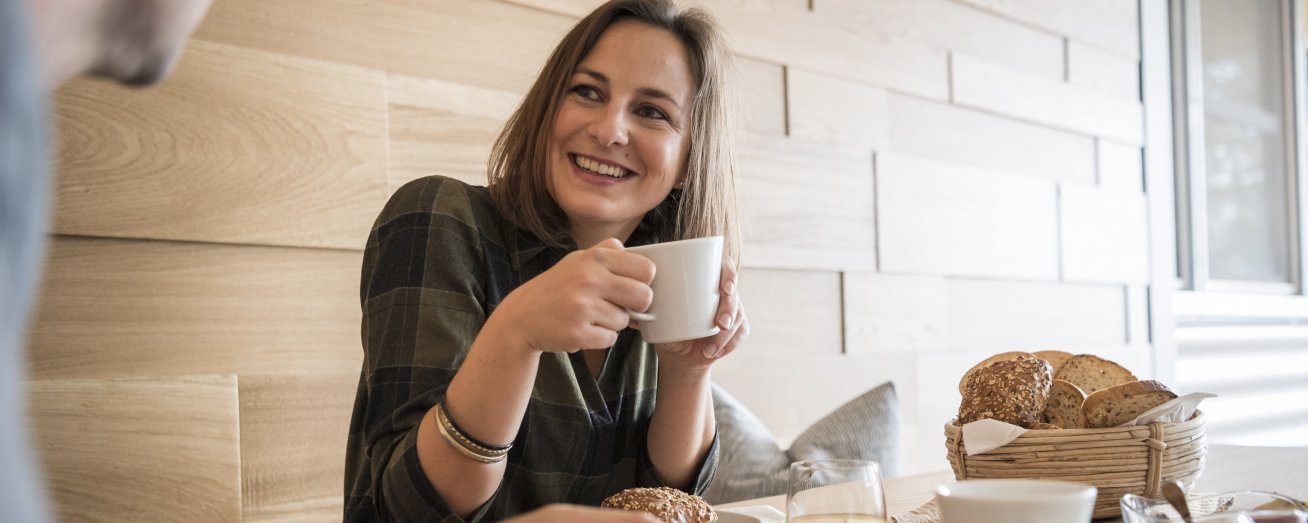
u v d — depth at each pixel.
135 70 0.32
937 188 2.99
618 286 0.83
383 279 1.07
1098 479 0.95
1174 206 4.08
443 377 1.00
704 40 1.25
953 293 3.03
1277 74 4.50
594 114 1.18
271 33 1.78
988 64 3.18
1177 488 0.71
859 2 2.81
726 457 1.99
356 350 1.87
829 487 0.77
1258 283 4.38
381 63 1.91
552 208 1.21
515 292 0.88
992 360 1.16
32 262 0.21
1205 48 4.21
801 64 2.64
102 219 1.58
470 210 1.14
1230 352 4.12
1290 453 1.51
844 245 2.72
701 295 0.87
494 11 2.08
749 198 2.49
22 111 0.20
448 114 1.99
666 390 1.17
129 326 1.61
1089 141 3.55
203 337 1.69
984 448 0.96
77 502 1.55
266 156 1.75
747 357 2.47
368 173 1.88
